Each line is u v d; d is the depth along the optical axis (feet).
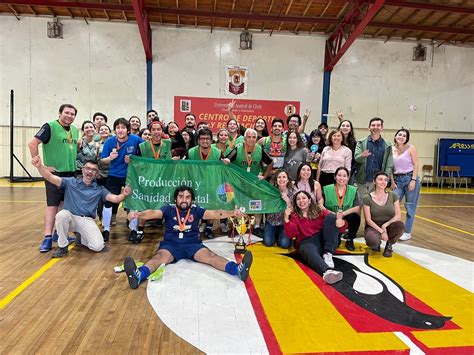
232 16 33.22
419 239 16.20
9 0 30.60
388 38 38.24
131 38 35.91
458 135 40.75
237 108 37.60
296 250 13.20
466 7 31.83
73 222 12.61
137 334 7.52
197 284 10.12
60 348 6.96
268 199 13.83
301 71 37.93
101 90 36.06
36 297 9.18
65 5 31.27
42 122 35.73
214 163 13.82
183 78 36.76
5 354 6.73
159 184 13.58
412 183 15.60
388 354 6.98
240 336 7.50
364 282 10.67
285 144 15.92
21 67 34.99
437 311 8.93
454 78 39.93
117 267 11.11
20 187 30.58
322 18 34.50
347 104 38.78
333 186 13.89
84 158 17.51
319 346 7.20
